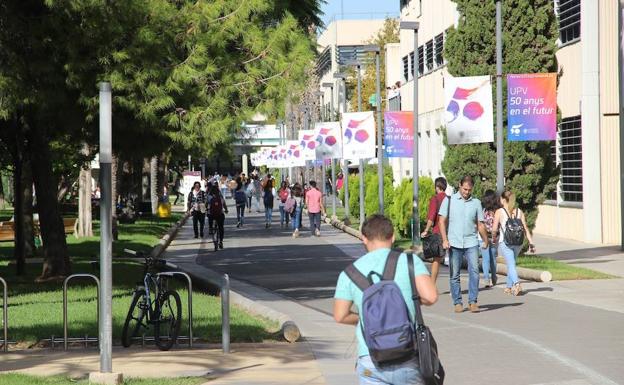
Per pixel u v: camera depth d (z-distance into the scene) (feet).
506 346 63.36
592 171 159.12
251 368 56.54
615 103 157.58
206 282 99.76
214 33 97.60
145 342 67.21
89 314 78.48
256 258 151.74
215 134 96.07
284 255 156.97
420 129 270.26
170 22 95.50
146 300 66.23
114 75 91.56
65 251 112.68
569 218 169.17
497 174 124.06
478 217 81.46
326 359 59.57
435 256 63.87
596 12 156.87
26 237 152.97
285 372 55.06
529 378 52.47
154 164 300.20
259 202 340.59
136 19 92.43
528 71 129.80
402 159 305.94
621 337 66.28
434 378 30.32
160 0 94.48
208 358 60.34
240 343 66.74
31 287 103.60
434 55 248.73
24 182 151.53
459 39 131.34
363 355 30.81
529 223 133.49
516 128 117.60
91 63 92.12
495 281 100.58
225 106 98.89
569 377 52.65
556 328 70.95
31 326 72.33
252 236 211.00
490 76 119.96
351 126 196.85
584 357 58.80
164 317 65.46
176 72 93.50
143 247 161.99
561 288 98.22
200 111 95.71
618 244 157.28
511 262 93.91
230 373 55.06
